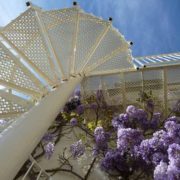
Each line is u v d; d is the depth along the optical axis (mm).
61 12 4160
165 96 5523
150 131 5027
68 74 3826
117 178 4363
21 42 3545
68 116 5781
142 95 5445
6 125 2760
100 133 4664
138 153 3855
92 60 5117
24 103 3031
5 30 3479
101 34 4820
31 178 4465
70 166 4789
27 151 1941
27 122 2111
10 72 3205
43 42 3512
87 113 5809
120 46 5152
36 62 3547
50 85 3354
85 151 4984
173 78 5684
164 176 3217
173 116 5035
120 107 5754
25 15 3506
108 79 5945
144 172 4145
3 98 3018
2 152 1701
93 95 5883
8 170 1658
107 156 4211
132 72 5781
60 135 5484
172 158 3225
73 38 4328
